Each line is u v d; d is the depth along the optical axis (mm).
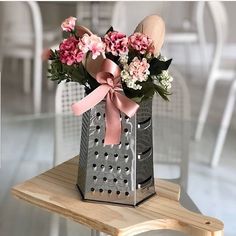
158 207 1047
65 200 1059
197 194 1795
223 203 1771
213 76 3111
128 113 979
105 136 1013
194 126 2475
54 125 1902
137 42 961
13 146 2197
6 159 1973
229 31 4371
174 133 1959
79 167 1105
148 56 972
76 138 1829
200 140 2438
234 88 3002
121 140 1016
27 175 1750
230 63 3160
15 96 3729
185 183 1755
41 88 3650
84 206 1035
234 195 1834
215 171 2070
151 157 1079
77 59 941
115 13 3117
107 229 969
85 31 991
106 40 961
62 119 1871
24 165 1868
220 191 1871
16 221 1437
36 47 3125
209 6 3098
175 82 1931
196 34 3646
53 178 1171
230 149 2369
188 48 4465
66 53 946
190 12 4180
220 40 3080
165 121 1971
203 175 1993
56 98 1866
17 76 4152
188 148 1964
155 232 1310
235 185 1941
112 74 971
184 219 1001
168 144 1886
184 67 4406
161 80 978
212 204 1756
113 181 1036
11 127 2523
